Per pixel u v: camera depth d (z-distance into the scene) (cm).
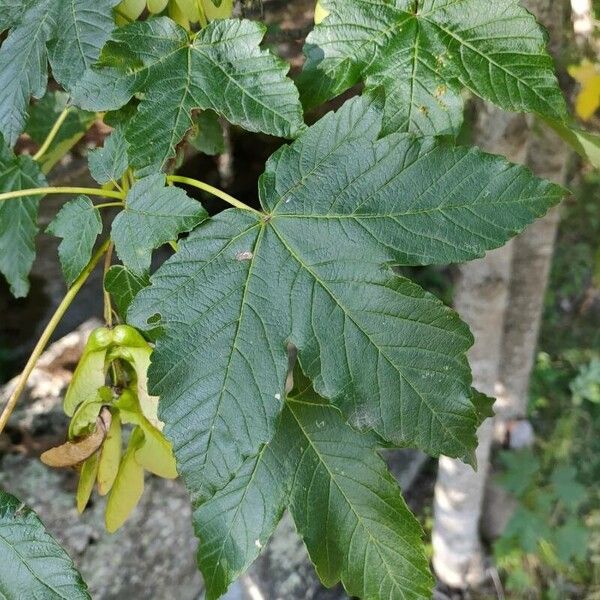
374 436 22
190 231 20
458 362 19
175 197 20
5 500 20
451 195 19
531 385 76
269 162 20
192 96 21
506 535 67
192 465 19
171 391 19
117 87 21
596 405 76
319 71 21
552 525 68
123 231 20
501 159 19
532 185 19
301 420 23
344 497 22
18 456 53
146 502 54
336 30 21
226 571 22
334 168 20
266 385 19
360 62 21
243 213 20
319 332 20
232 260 20
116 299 22
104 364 22
